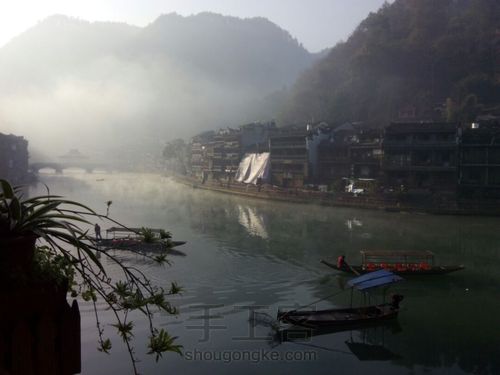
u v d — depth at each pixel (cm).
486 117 9662
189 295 3288
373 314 2805
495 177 6800
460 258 4475
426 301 3259
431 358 2439
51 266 391
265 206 8344
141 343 2489
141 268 3703
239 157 11419
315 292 3450
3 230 380
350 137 8888
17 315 365
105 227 5931
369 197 7512
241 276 3831
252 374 2223
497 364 2391
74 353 395
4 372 351
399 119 11350
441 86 13125
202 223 6581
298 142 9219
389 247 4956
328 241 5272
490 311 3075
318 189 8656
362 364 2352
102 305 2895
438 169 7088
